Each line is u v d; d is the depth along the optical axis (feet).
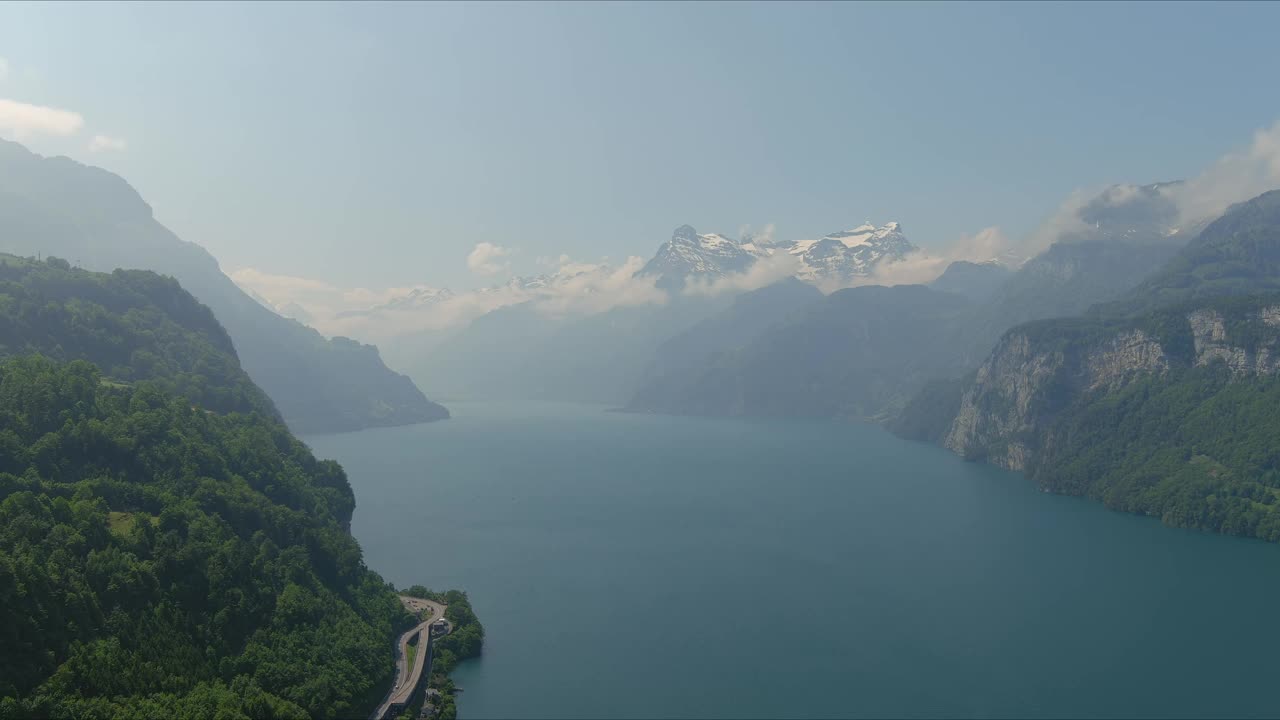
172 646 584.81
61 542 592.19
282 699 597.93
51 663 519.19
